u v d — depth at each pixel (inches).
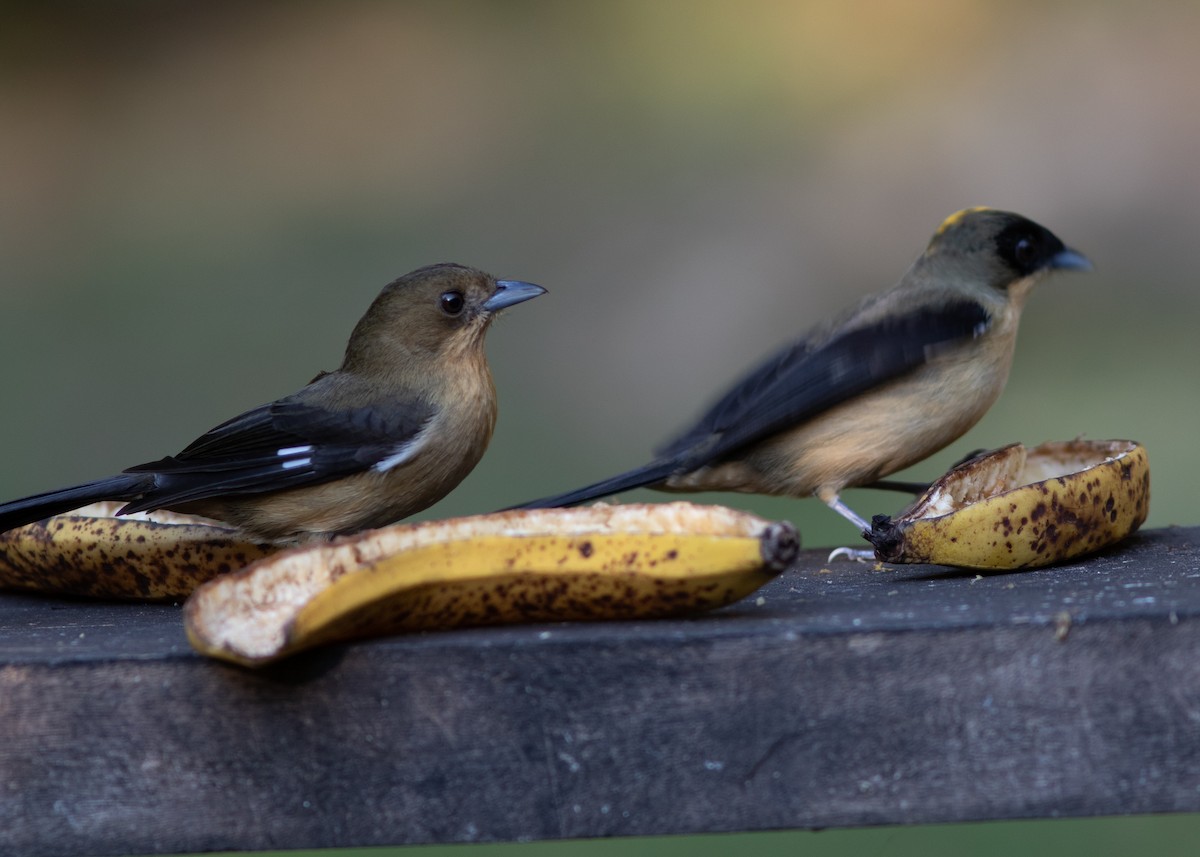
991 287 410.3
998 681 235.0
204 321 1107.3
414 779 238.1
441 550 240.1
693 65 1364.4
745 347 1061.1
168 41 1576.0
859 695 235.6
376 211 1266.0
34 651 246.7
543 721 237.1
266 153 1397.6
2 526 340.2
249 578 241.0
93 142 1432.1
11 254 1278.3
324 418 372.2
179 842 239.9
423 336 384.2
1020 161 1171.9
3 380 1015.0
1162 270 1103.6
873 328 395.2
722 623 247.8
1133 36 1248.8
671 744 236.4
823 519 700.7
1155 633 233.8
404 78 1464.1
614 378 1039.0
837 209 1171.3
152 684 239.5
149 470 353.1
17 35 1561.3
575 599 251.1
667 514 259.3
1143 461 337.4
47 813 239.1
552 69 1421.0
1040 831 524.1
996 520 304.5
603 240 1172.5
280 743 239.1
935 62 1286.9
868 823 235.3
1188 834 523.5
